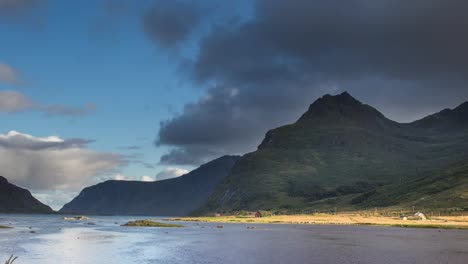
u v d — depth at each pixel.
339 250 86.88
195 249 88.38
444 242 107.62
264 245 98.69
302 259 71.94
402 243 104.38
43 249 85.75
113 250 85.19
